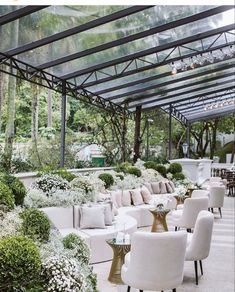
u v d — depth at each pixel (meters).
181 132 24.09
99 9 6.31
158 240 3.68
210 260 5.98
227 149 25.28
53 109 18.91
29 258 2.52
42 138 15.20
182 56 9.77
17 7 5.73
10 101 12.18
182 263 3.86
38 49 7.62
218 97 17.06
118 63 9.08
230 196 14.16
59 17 6.44
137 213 8.41
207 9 7.17
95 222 6.02
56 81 9.60
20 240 2.67
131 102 14.59
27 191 5.76
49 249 3.08
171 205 9.88
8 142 11.89
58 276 2.61
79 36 7.39
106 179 8.71
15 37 6.83
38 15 6.29
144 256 3.72
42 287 2.56
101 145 15.41
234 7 7.19
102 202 6.68
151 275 3.73
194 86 14.20
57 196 6.07
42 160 12.79
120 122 14.97
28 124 16.97
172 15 7.25
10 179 5.18
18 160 9.24
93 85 10.41
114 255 4.84
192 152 24.59
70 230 5.90
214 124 24.50
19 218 3.47
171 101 15.92
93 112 16.81
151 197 9.30
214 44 9.58
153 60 9.77
